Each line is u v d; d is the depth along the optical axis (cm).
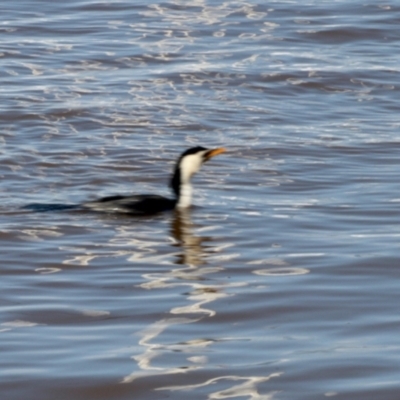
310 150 1934
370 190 1695
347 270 1320
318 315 1171
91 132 2034
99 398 980
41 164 1838
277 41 2722
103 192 1709
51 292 1252
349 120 2153
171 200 1617
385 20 2906
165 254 1396
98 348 1080
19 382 1002
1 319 1161
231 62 2538
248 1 3086
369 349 1071
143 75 2430
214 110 2194
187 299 1222
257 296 1230
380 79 2438
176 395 982
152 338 1106
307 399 970
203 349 1077
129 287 1268
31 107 2172
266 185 1738
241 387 994
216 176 1784
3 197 1655
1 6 3055
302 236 1468
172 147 1950
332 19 2906
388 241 1434
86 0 3111
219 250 1411
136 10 2998
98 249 1415
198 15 2945
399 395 973
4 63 2512
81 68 2486
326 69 2495
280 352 1069
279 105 2253
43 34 2769
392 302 1206
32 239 1452
